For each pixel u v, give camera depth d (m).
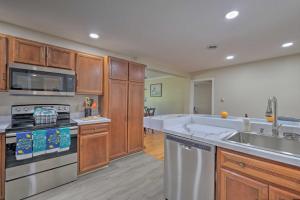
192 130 1.77
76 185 2.18
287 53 3.50
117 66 3.06
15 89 2.01
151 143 4.29
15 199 1.80
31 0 1.65
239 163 1.25
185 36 2.57
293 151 1.46
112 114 2.98
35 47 2.20
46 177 2.03
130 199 1.90
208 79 5.36
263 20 2.03
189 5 1.73
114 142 3.02
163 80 7.65
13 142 1.79
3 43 1.97
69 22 2.14
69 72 2.48
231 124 1.92
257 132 1.73
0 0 1.65
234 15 1.92
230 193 1.31
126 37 2.63
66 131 2.18
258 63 4.20
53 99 2.67
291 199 1.01
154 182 2.29
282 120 1.96
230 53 3.50
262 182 1.14
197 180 1.51
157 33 2.47
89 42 2.88
